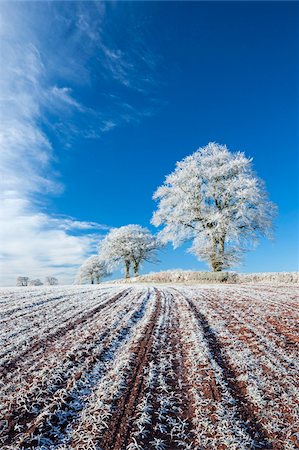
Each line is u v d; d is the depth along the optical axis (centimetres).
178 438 464
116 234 5897
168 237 3891
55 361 720
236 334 933
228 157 3803
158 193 3944
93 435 463
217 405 541
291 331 950
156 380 637
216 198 3712
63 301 1485
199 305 1380
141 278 3784
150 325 1040
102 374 667
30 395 571
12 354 772
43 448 439
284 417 512
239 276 3048
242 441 453
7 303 1405
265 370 681
